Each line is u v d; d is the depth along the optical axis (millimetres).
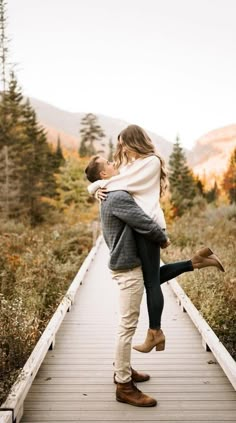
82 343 4895
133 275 3211
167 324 5672
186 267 3451
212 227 15250
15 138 35188
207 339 4434
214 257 3436
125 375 3352
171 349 4645
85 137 67500
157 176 3199
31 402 3406
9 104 38656
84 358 4387
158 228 3080
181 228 15656
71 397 3484
